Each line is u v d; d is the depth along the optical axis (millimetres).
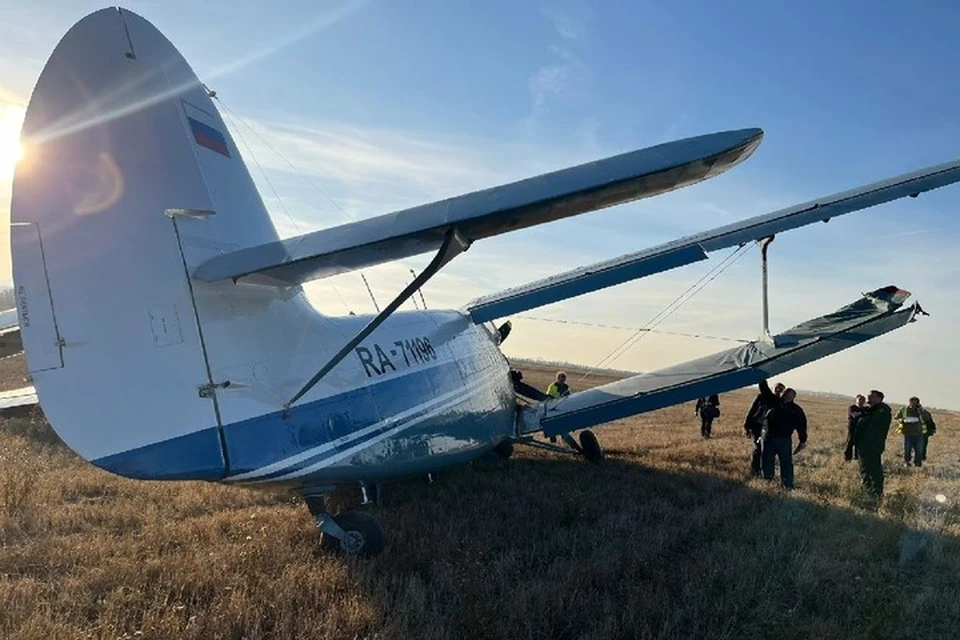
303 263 4781
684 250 6797
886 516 7598
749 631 4430
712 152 3906
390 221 4246
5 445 11945
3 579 5027
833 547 6301
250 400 5312
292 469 5555
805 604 4969
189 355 4980
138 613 4535
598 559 5715
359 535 5797
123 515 7172
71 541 6164
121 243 4816
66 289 4574
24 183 4531
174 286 4980
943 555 6105
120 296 4750
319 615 4410
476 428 9016
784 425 9664
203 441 4961
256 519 7012
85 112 4836
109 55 5023
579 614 4625
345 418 6270
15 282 4434
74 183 4707
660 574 5324
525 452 12586
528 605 4656
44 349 4469
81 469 9938
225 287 5281
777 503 8117
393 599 4785
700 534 6781
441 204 4180
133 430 4680
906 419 13672
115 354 4676
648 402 9375
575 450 11547
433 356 8195
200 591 4887
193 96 5539
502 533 6758
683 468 10953
